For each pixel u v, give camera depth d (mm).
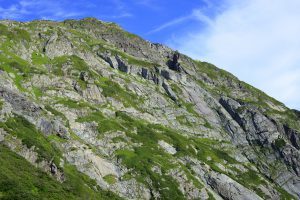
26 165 119000
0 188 99750
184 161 174750
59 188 115438
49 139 141875
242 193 169875
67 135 148500
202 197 156250
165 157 167875
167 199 147250
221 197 166750
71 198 113250
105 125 170125
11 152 122312
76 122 164625
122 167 153375
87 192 125750
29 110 147625
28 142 129125
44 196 106375
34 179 112438
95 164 145625
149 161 160125
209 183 170000
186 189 155750
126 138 170500
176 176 158500
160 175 156000
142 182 149750
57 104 170750
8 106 141500
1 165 110750
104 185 140250
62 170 127375
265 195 181125
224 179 172000
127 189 145375
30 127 139750
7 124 133500
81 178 134500
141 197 145750
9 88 160375
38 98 171875
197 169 173875
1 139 126000
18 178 107938
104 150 159000
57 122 150375
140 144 170875
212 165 181375
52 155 131250
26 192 101625
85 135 161500
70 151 142500
